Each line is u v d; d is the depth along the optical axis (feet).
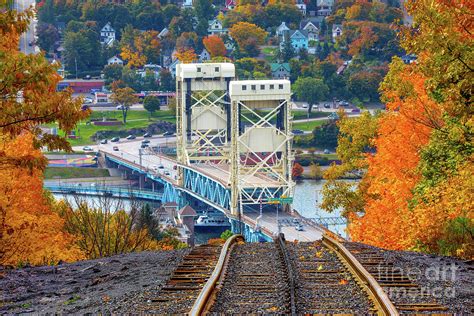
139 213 443.32
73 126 176.24
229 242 203.92
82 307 137.90
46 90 172.96
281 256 189.06
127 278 163.94
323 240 221.46
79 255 270.67
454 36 186.39
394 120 322.96
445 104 214.07
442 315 126.11
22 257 249.96
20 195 259.80
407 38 204.64
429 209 240.32
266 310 130.93
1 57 165.68
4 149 249.55
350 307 132.16
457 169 241.35
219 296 141.79
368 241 311.06
